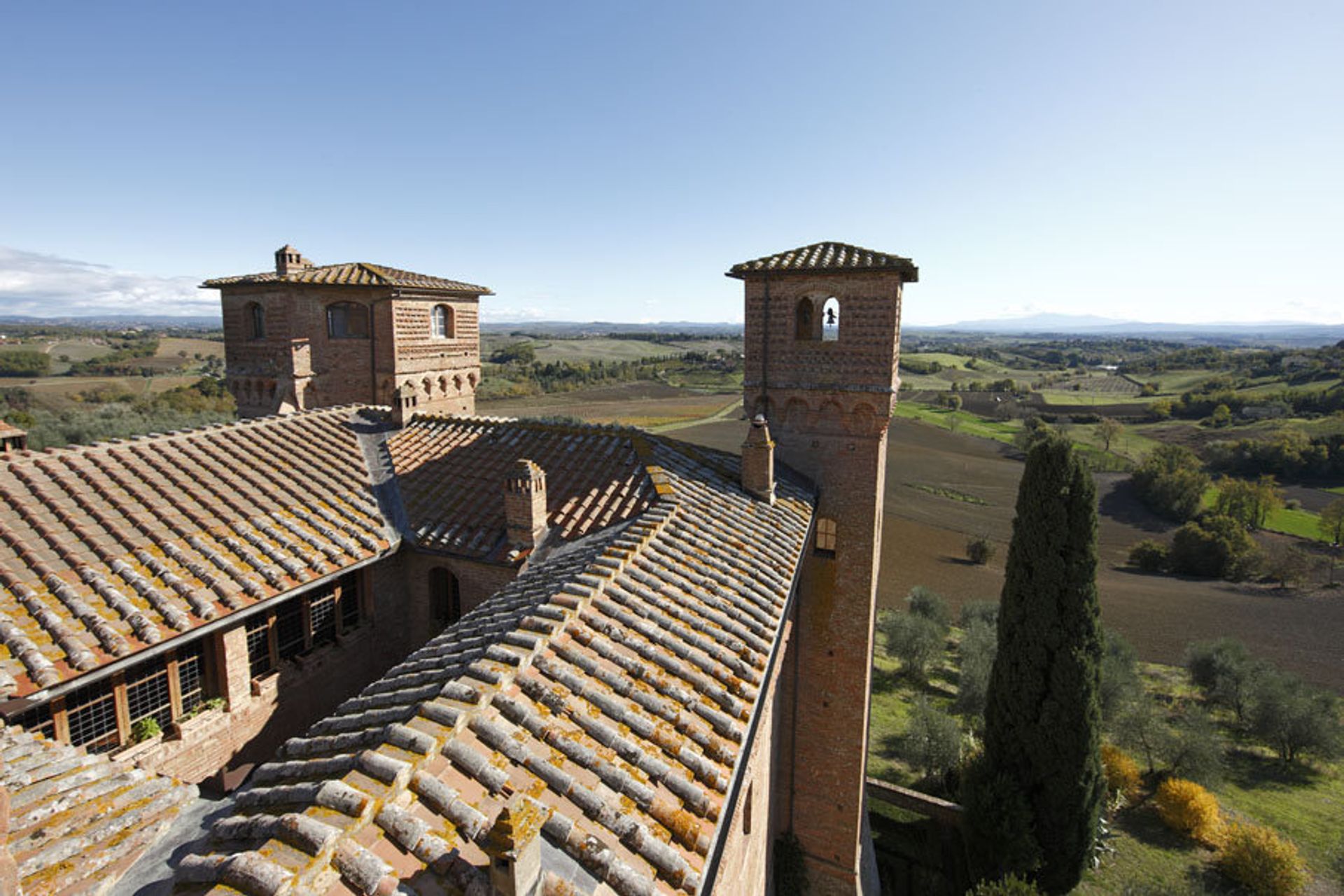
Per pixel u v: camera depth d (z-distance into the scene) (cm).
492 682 671
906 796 2677
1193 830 2794
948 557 6575
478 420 1833
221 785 1131
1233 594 6144
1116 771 3017
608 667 761
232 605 1076
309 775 588
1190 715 3400
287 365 2156
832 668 1859
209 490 1352
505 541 1355
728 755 690
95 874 547
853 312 1683
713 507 1351
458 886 455
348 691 1386
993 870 2138
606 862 514
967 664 3819
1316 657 4891
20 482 1205
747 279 1756
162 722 1063
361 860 456
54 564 1027
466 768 563
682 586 995
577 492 1443
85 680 883
